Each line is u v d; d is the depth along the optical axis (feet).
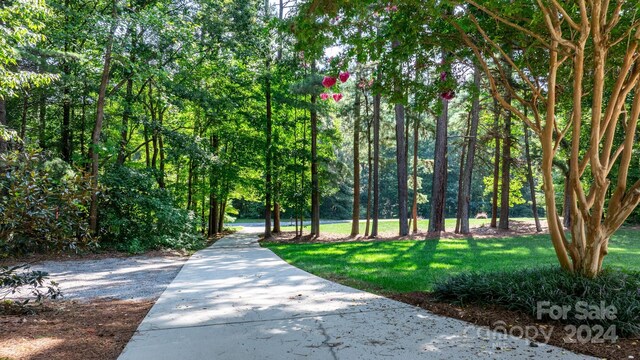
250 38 52.19
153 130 49.78
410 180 85.97
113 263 33.06
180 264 32.35
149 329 13.20
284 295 18.69
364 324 13.56
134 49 43.11
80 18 39.68
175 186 65.00
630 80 15.84
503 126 63.00
